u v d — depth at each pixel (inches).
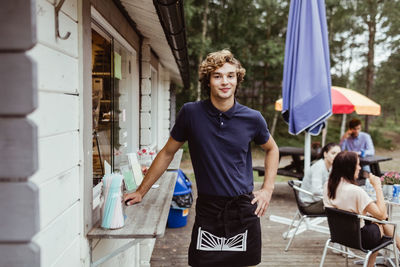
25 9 29.3
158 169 79.0
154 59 200.8
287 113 166.1
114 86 104.1
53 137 52.6
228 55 68.7
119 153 113.2
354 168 119.0
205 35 573.0
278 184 320.2
